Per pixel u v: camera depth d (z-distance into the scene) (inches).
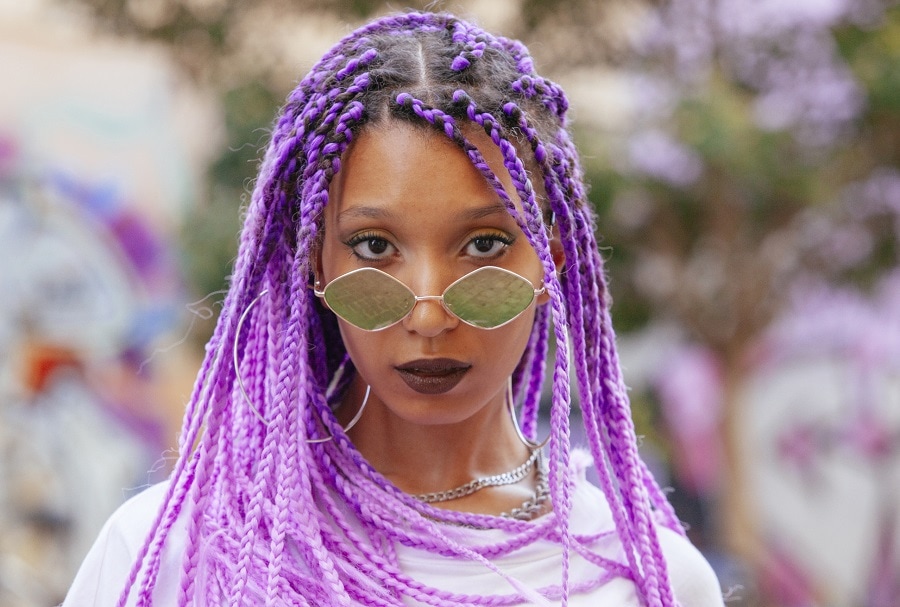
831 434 492.4
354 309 61.9
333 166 61.4
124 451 285.4
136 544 65.5
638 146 326.3
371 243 62.2
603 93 332.8
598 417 71.4
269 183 64.6
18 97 280.4
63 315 279.3
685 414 477.1
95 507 279.7
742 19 339.9
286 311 65.5
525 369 75.6
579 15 309.7
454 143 60.7
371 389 69.4
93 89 290.2
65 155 284.0
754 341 372.5
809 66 345.7
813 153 347.3
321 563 61.4
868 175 357.1
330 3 301.6
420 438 69.5
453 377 63.4
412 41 65.7
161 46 311.7
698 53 337.1
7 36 282.4
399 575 64.2
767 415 502.3
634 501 70.3
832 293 400.8
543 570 67.6
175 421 300.0
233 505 63.5
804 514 495.8
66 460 275.4
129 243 291.4
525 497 71.5
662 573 70.2
